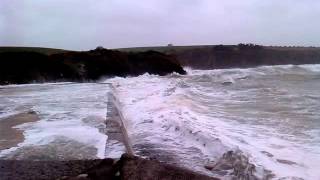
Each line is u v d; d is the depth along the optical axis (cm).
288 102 1338
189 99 1377
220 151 687
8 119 929
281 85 1973
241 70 3091
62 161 580
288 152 704
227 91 1716
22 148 663
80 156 607
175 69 2948
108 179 491
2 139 732
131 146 743
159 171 504
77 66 2461
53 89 1628
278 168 607
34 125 848
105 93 1401
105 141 693
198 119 973
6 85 1983
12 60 2216
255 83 2097
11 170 543
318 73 2811
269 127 923
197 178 507
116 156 604
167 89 1625
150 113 1057
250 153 676
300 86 1908
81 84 1897
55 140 711
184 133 822
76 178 492
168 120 936
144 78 2448
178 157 671
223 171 599
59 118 920
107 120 872
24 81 2133
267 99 1427
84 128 802
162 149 722
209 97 1498
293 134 852
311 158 670
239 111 1155
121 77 2545
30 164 568
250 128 909
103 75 2516
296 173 588
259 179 559
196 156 676
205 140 753
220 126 910
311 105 1259
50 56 2495
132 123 963
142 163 516
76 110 1023
